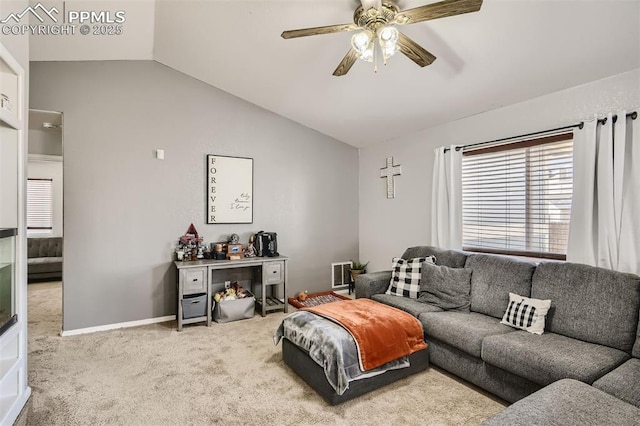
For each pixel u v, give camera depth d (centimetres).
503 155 334
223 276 426
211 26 297
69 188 341
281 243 466
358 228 533
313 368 236
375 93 357
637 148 235
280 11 260
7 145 203
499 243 339
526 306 247
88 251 350
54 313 414
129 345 316
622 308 210
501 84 292
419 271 334
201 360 286
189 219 402
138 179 373
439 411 214
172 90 391
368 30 207
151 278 380
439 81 310
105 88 357
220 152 420
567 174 284
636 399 157
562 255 287
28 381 247
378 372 237
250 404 221
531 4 207
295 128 475
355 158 529
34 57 329
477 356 233
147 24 309
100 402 222
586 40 225
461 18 230
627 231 240
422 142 417
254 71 363
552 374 190
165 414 210
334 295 487
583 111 270
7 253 195
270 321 389
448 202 375
